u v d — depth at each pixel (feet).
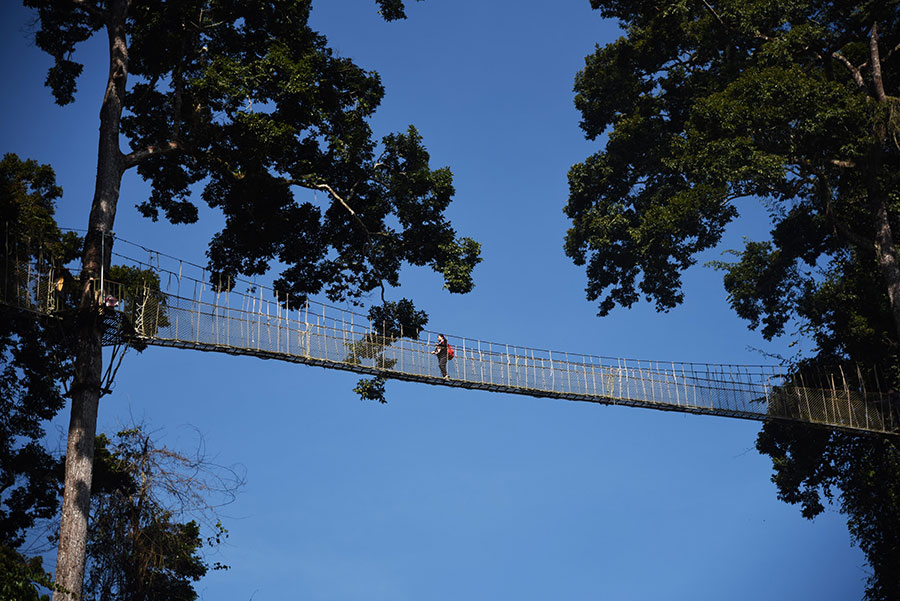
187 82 92.94
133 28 95.04
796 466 117.91
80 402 77.77
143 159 89.97
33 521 90.33
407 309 100.12
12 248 86.12
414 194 99.71
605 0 141.49
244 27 97.40
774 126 105.60
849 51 116.98
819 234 124.16
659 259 127.75
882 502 111.14
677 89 137.08
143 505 79.87
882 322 113.19
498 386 91.91
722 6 125.39
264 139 88.99
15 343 93.61
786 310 127.75
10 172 98.27
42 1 96.02
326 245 102.73
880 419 106.73
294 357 84.23
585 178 140.77
